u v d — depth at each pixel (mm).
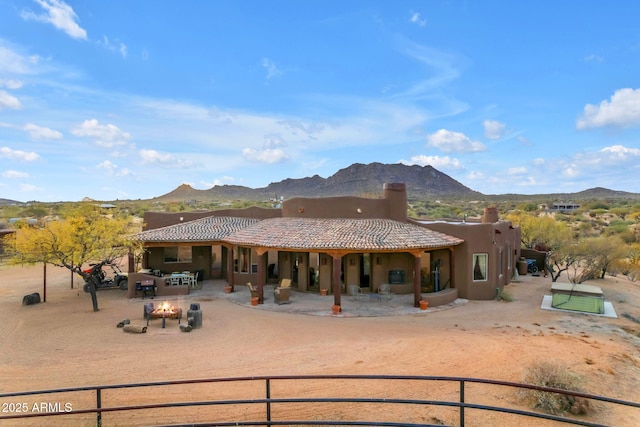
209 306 20922
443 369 12312
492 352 13750
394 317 18562
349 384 11250
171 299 22641
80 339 15273
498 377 11758
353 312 19359
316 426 8312
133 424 9039
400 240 20094
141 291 23422
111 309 20312
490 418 9492
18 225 20562
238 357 13352
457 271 22625
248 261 26688
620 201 111188
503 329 16625
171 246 26516
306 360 13070
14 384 11211
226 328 16781
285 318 18406
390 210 25078
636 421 9625
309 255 24359
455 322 17703
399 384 11266
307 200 25625
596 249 28484
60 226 20453
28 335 15797
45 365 12625
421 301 20094
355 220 24078
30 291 25328
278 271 26406
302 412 9672
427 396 10531
